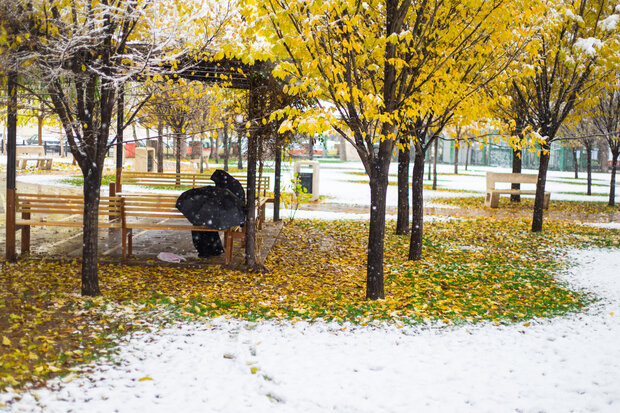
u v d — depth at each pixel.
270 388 4.69
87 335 5.74
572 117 14.41
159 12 7.05
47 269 8.51
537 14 8.57
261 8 6.62
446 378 5.06
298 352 5.61
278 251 11.21
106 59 6.97
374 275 7.83
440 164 58.56
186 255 10.07
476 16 7.78
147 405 4.25
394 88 7.52
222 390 4.62
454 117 9.25
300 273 9.48
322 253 11.25
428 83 7.85
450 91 8.26
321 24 6.66
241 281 8.66
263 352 5.56
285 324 6.55
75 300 6.94
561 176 44.47
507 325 6.79
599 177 44.47
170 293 7.66
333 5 6.27
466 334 6.38
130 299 7.21
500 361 5.52
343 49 7.19
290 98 9.28
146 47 7.52
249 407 4.34
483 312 7.32
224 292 7.91
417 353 5.70
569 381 5.02
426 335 6.32
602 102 20.05
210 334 6.06
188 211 9.17
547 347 5.95
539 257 11.21
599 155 55.56
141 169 25.84
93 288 7.25
